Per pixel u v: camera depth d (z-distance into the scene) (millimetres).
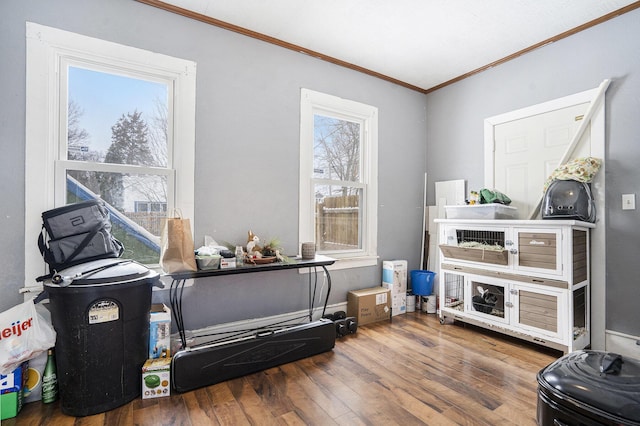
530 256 2512
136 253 2303
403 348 2553
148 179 2352
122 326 1739
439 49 3053
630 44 2441
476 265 2869
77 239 1858
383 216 3629
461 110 3615
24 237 1944
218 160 2588
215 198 2574
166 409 1733
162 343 1992
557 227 2367
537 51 2977
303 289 3014
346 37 2842
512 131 3170
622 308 2455
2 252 1899
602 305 2537
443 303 3158
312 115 3104
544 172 2932
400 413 1706
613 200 2512
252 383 2014
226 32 2635
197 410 1727
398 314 3477
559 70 2830
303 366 2244
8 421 1623
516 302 2588
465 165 3570
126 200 2283
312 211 3111
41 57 1984
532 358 2369
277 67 2883
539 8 2445
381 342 2678
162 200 2396
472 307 2906
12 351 1633
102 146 2223
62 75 2092
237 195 2674
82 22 2105
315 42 2924
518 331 2574
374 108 3527
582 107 2695
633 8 2410
